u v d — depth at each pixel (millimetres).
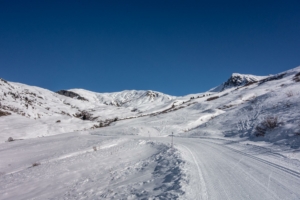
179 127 45750
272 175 7816
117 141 28641
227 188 6680
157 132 43625
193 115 56094
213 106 66062
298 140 12602
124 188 8477
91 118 119188
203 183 7219
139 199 6719
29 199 9195
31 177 13258
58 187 10500
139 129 45719
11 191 10883
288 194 6004
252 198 5844
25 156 25750
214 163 10453
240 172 8484
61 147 30656
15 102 102938
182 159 11297
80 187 9875
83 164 15141
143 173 10758
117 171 12055
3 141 53156
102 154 18656
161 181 8367
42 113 105125
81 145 29906
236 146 16016
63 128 75000
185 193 6145
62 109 138500
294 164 9094
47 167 15734
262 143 15156
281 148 12484
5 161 23203
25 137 59906
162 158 13422
